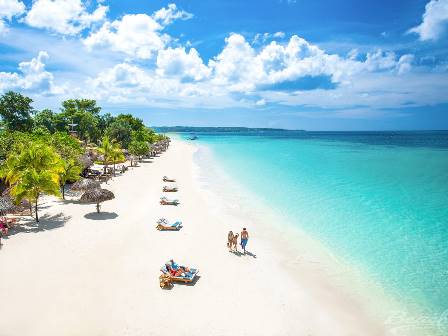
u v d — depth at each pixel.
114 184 37.00
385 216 26.78
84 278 15.18
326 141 170.00
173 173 47.62
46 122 76.75
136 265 16.73
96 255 17.62
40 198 28.73
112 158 42.91
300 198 32.78
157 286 14.82
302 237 21.91
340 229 23.56
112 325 12.06
